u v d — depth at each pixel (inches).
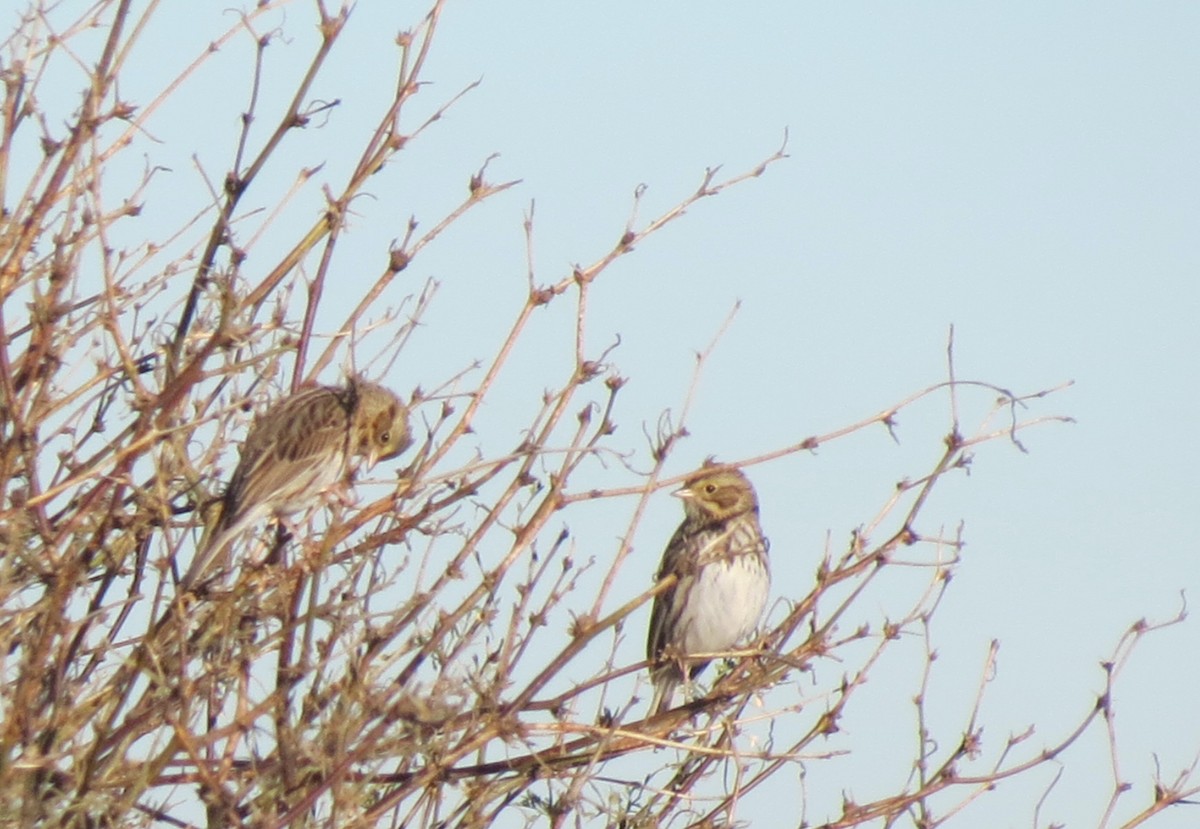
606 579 439.2
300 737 399.9
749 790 475.8
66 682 419.5
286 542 474.6
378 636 407.5
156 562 426.6
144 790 406.9
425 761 452.8
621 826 455.2
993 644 475.5
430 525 448.5
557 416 439.5
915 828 462.3
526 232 451.2
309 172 460.4
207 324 463.5
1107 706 469.7
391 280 460.1
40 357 434.9
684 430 445.4
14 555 429.1
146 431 434.0
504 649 428.5
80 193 436.8
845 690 481.1
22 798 398.3
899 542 479.5
